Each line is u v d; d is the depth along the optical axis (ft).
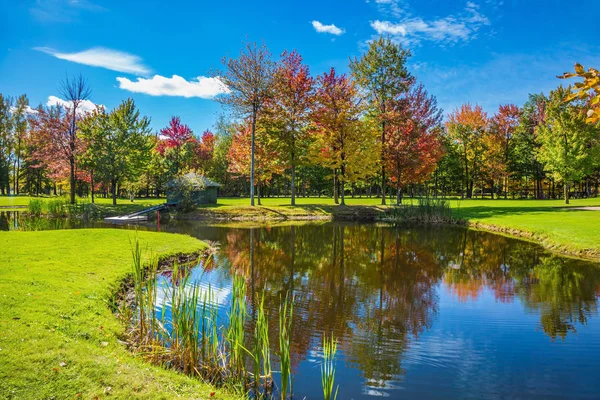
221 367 18.25
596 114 10.41
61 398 13.48
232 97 108.88
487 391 17.28
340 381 18.22
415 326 25.44
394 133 112.47
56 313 21.03
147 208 114.62
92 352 17.25
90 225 83.41
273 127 114.52
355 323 25.93
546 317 27.43
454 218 90.94
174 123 179.73
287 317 26.89
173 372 17.49
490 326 25.44
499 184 177.27
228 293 31.91
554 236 58.29
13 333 17.49
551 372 19.25
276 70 110.22
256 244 59.00
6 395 13.20
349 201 142.20
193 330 19.03
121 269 33.06
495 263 46.24
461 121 171.01
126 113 125.70
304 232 74.64
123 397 13.99
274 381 18.16
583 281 37.55
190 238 55.57
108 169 121.29
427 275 40.16
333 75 108.17
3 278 25.96
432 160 112.68
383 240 64.59
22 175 183.93
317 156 111.86
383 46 114.01
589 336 23.81
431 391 17.39
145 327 21.53
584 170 111.34
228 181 207.51
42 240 43.98
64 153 118.83
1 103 173.78
